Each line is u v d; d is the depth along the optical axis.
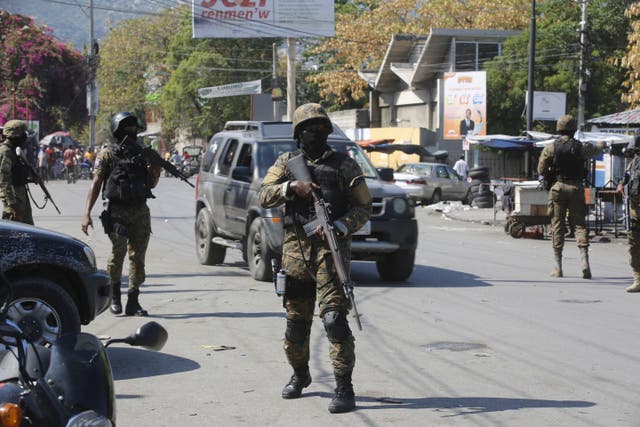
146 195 10.29
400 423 6.31
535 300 12.06
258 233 13.66
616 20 48.44
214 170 15.74
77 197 37.66
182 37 75.19
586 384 7.47
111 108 87.31
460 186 38.69
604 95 47.22
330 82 63.59
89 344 4.32
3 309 4.36
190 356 8.45
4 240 7.40
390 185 13.89
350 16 70.12
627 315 10.90
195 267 15.65
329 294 6.54
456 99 47.78
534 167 47.00
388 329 9.88
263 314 10.72
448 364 8.19
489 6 60.75
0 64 69.56
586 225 14.68
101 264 15.63
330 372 7.89
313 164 6.70
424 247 20.08
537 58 47.41
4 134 11.69
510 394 7.12
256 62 72.88
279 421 6.36
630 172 12.91
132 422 6.32
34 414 3.83
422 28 62.97
